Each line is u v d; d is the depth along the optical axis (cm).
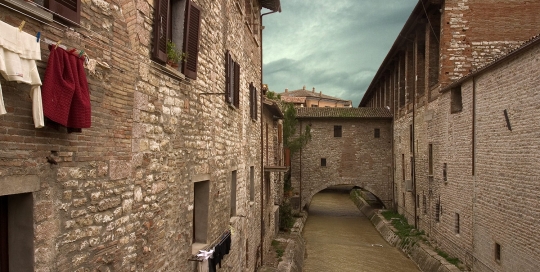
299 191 3556
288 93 8494
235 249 1177
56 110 373
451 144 1883
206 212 887
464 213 1727
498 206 1408
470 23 1978
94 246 459
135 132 547
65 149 409
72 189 421
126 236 528
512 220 1305
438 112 2075
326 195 5241
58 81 376
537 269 1152
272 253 2072
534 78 1180
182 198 730
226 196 1073
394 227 2856
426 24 2289
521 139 1254
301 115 3569
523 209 1238
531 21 1950
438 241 2091
